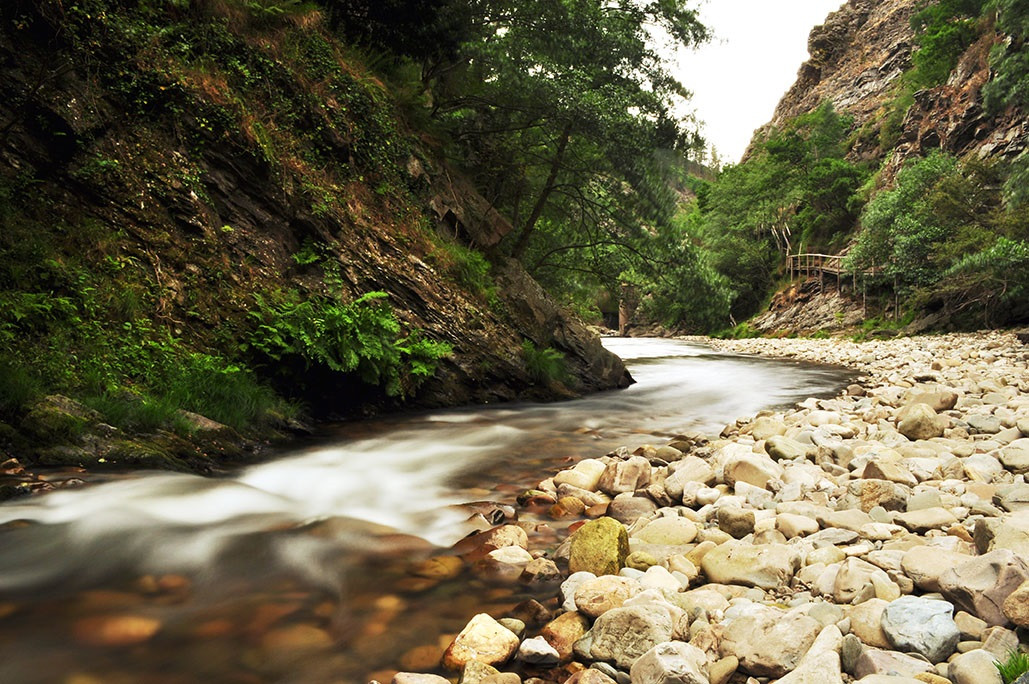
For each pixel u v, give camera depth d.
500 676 2.57
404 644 2.94
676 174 16.16
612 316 80.56
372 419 9.48
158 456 5.75
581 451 7.47
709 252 63.69
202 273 8.48
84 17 8.15
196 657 2.75
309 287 9.67
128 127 8.38
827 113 76.88
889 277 40.94
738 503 4.88
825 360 25.48
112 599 3.28
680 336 66.12
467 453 7.23
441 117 15.38
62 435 5.48
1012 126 43.00
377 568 3.80
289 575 3.64
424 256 11.65
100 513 4.41
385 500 5.24
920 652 2.57
